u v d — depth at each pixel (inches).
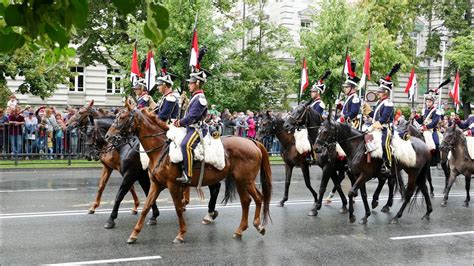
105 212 420.2
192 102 335.0
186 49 828.0
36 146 693.9
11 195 485.7
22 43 112.4
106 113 464.8
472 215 459.5
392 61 1056.8
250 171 351.9
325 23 1006.4
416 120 658.8
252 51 1136.2
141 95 458.0
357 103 452.4
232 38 877.2
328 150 422.6
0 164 674.2
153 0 112.2
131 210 427.8
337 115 529.7
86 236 342.0
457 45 1378.0
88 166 705.0
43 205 441.4
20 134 679.7
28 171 665.0
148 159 358.3
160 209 440.8
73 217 398.0
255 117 879.1
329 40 991.6
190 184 335.9
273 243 337.4
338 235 366.3
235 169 350.6
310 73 1016.9
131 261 288.0
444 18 1456.7
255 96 1111.0
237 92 948.0
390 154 412.2
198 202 480.4
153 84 513.0
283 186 597.6
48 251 303.7
